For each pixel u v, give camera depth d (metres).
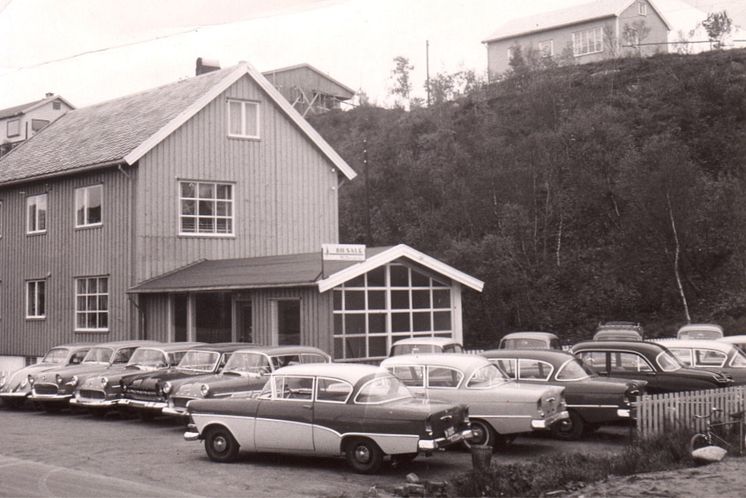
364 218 43.78
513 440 15.08
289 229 30.41
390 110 60.31
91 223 28.75
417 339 21.17
